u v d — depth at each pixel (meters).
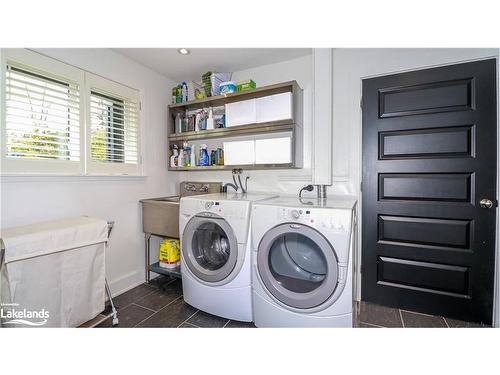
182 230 1.91
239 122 2.23
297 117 2.13
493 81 1.62
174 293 2.19
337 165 2.09
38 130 1.64
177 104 2.57
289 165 2.04
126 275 2.27
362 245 2.01
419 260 1.83
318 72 2.06
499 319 1.61
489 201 1.62
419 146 1.81
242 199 1.80
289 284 1.56
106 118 2.10
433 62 1.75
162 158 2.64
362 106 1.98
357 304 1.96
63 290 1.42
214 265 1.86
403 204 1.86
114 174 2.13
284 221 1.50
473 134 1.67
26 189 1.58
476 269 1.68
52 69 1.71
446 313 1.76
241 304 1.67
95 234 1.56
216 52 2.17
